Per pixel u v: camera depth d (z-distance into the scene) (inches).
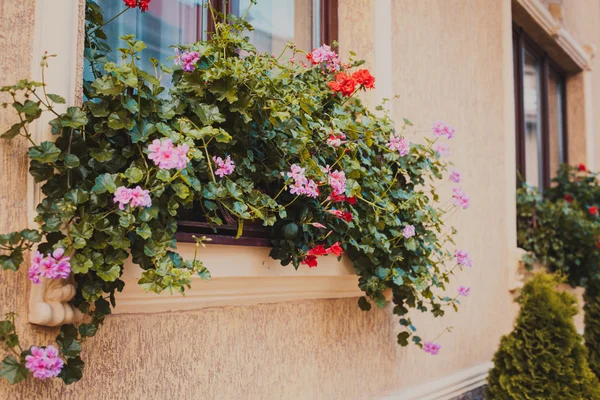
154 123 64.9
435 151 107.6
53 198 58.6
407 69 127.1
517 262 167.9
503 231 167.9
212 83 71.5
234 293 80.6
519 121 204.8
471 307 147.9
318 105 90.5
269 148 80.9
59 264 53.6
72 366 58.7
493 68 167.9
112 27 81.3
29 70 60.1
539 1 203.9
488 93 164.2
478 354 149.6
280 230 81.7
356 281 102.1
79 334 63.2
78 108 59.2
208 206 70.0
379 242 92.2
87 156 61.4
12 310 57.5
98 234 58.9
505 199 170.1
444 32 142.9
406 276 97.6
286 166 81.4
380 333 112.7
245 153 77.0
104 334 66.0
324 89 97.5
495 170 165.5
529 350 136.6
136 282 66.8
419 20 132.5
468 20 155.4
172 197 63.8
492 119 165.6
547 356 135.3
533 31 211.5
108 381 66.3
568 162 250.7
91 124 62.8
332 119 88.6
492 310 158.4
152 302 70.2
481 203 156.6
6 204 57.6
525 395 134.6
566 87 253.3
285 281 87.7
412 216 101.6
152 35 86.5
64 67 62.3
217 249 75.1
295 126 80.7
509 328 166.9
